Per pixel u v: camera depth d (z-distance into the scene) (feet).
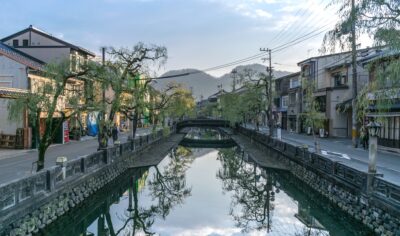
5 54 82.99
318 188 56.18
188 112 182.80
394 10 26.35
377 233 35.91
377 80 27.40
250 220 50.01
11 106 42.57
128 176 78.59
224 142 162.40
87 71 46.65
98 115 61.21
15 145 81.20
